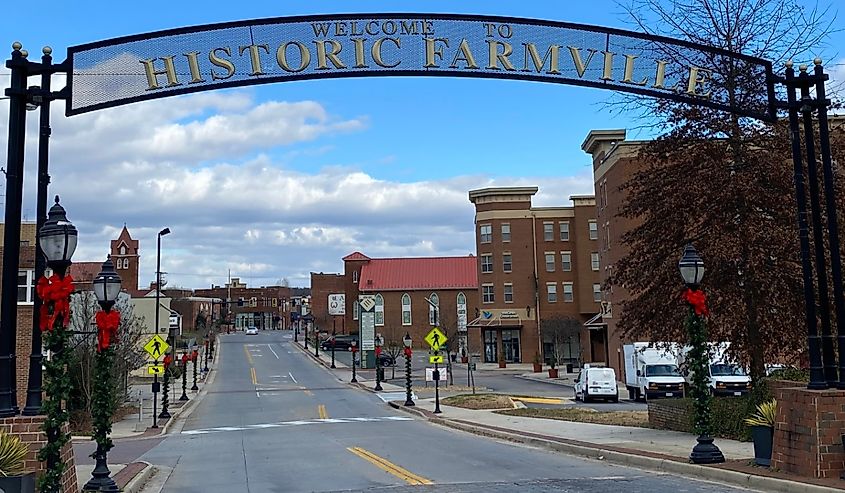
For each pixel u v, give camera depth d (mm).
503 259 77938
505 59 11461
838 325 11727
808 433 11289
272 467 16609
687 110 19000
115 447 23172
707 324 18406
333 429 27391
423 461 16594
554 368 62438
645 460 14680
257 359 87375
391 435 24141
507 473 14234
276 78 11102
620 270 20672
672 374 38656
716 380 33438
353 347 60562
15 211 9828
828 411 11148
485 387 53469
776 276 17703
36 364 9844
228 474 15734
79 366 29156
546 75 11648
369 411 37062
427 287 102875
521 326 77062
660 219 19422
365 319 76875
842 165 18594
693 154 19172
